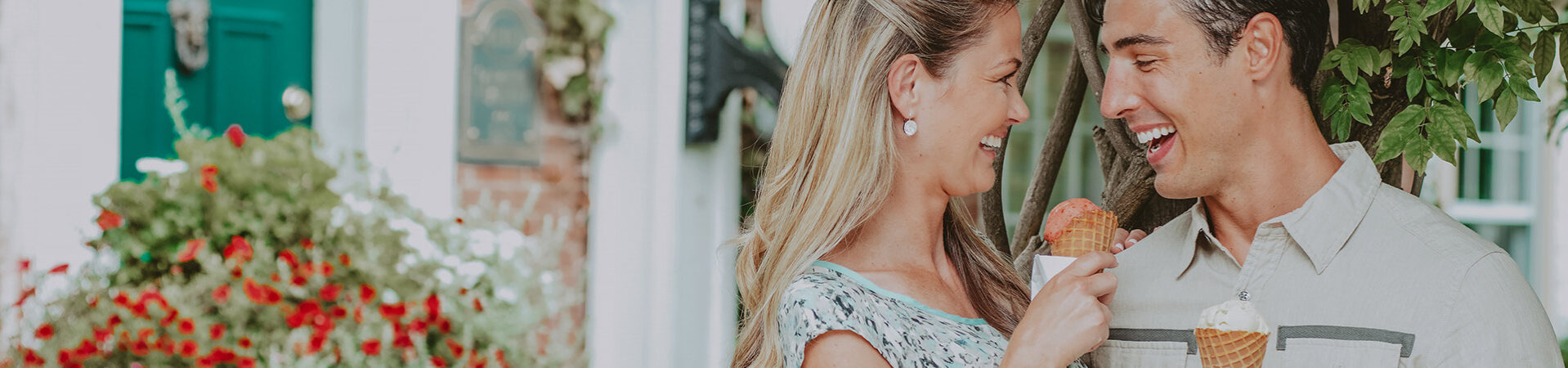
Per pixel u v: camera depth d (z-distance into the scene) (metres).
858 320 1.59
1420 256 1.67
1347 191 1.74
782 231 1.74
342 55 4.29
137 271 3.58
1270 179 1.75
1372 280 1.69
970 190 1.76
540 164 4.47
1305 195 1.76
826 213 1.68
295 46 4.25
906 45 1.68
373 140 4.25
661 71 4.55
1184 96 1.72
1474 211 6.14
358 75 4.31
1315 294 1.73
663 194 4.57
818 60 1.73
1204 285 1.84
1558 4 2.77
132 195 3.56
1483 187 6.18
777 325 1.70
